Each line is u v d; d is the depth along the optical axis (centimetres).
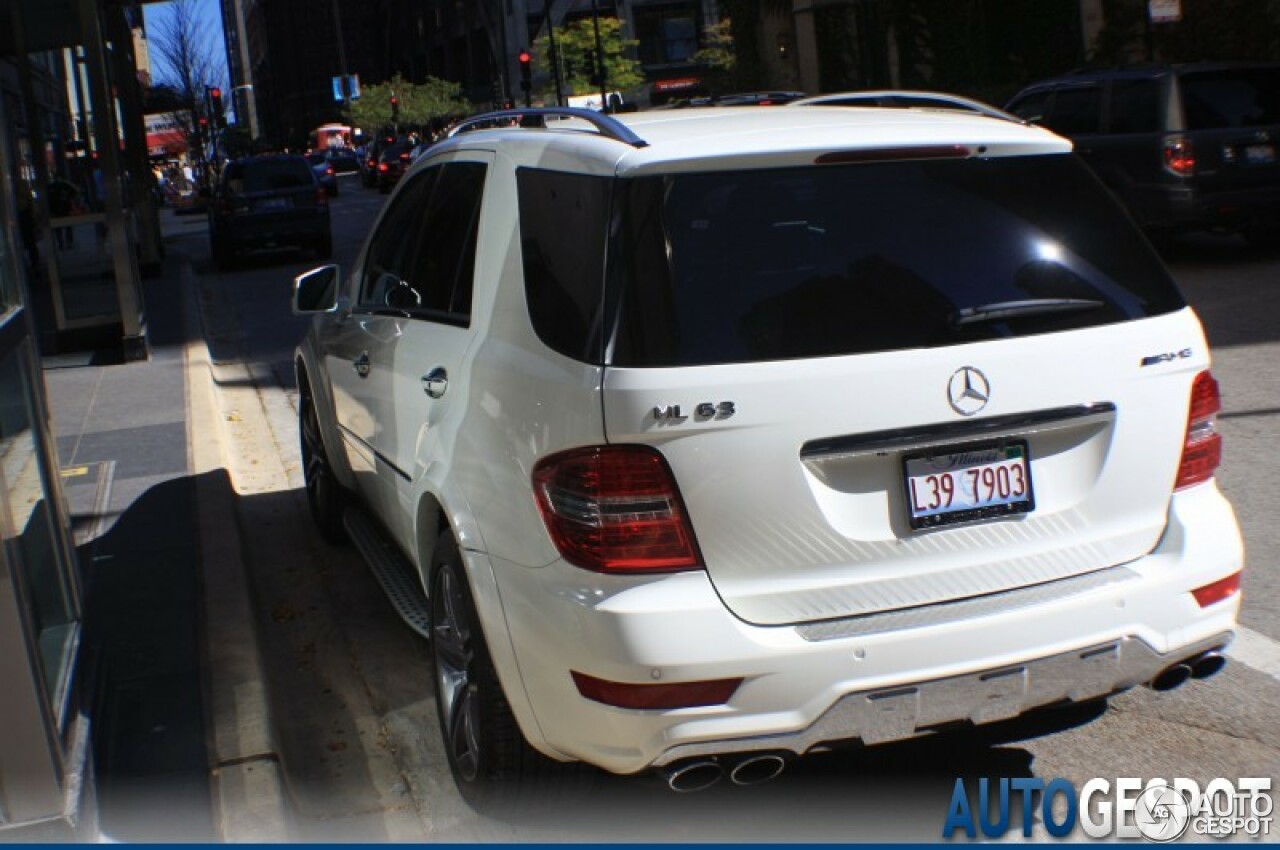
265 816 382
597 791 410
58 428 971
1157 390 358
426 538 439
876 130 365
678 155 340
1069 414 347
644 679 320
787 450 323
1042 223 360
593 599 325
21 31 1402
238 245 2386
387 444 488
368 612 600
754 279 331
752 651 321
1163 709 446
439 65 11294
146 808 387
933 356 333
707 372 321
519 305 373
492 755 374
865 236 343
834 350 328
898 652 327
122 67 2308
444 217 464
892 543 333
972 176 361
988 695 338
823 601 330
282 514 763
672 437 319
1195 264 1404
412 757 459
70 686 395
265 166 2405
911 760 423
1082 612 343
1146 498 360
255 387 1204
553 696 342
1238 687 456
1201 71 1373
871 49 3144
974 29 2898
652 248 332
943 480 338
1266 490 657
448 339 419
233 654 500
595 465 324
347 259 2461
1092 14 2428
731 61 4353
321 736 482
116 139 1276
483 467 370
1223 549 366
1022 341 342
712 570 324
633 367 322
